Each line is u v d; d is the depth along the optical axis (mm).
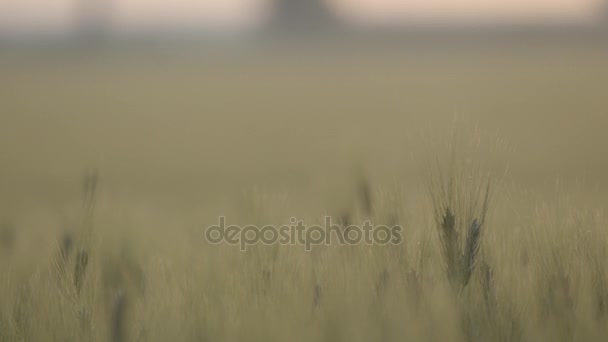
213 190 22156
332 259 8039
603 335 7098
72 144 47625
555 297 7352
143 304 7711
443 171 7941
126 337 7039
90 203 8578
